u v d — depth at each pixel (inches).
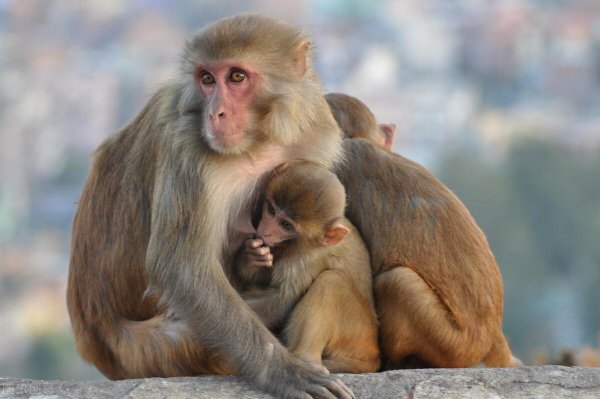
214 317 463.5
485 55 6028.5
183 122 476.4
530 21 6387.8
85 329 515.5
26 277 4217.5
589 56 6131.9
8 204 4805.6
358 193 518.0
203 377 462.3
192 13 6535.4
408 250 505.7
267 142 488.7
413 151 4608.8
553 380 454.3
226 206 485.1
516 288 3425.2
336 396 445.1
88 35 6378.0
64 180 5078.7
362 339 490.3
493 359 521.7
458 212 512.7
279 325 494.0
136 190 496.7
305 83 496.1
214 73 476.4
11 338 3676.2
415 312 495.2
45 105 5541.3
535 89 5880.9
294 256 490.3
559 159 3996.1
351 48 6008.9
